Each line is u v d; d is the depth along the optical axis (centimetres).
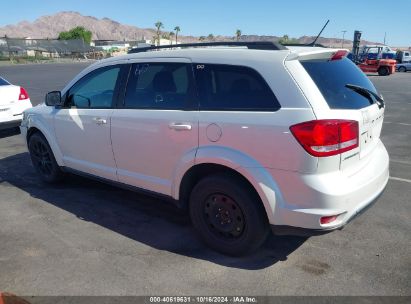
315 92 296
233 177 329
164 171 380
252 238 330
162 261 344
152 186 396
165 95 375
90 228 410
